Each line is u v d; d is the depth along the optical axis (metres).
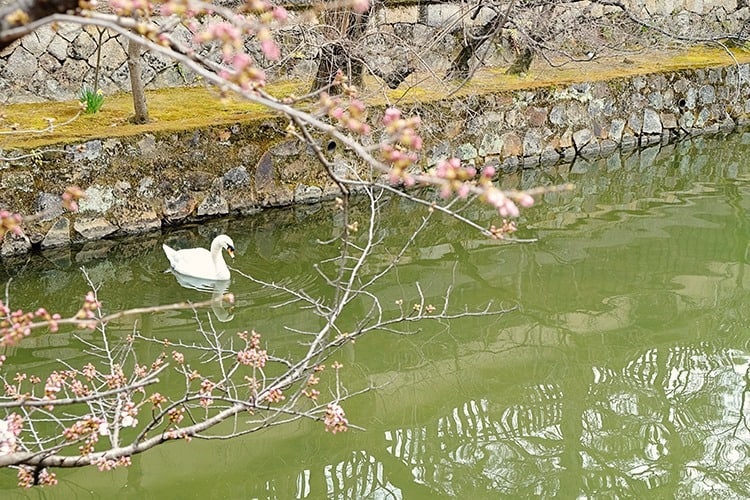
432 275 6.02
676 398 4.58
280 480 3.68
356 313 5.36
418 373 4.71
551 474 3.90
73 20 1.50
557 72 9.47
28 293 5.53
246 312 5.29
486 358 4.90
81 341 4.89
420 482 3.78
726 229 6.95
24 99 7.35
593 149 9.25
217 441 3.93
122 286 5.65
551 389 4.61
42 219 6.12
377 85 8.22
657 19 10.86
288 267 6.04
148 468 3.71
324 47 6.80
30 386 4.32
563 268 6.18
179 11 1.51
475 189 1.49
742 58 10.69
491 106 8.32
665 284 5.92
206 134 6.73
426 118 7.89
